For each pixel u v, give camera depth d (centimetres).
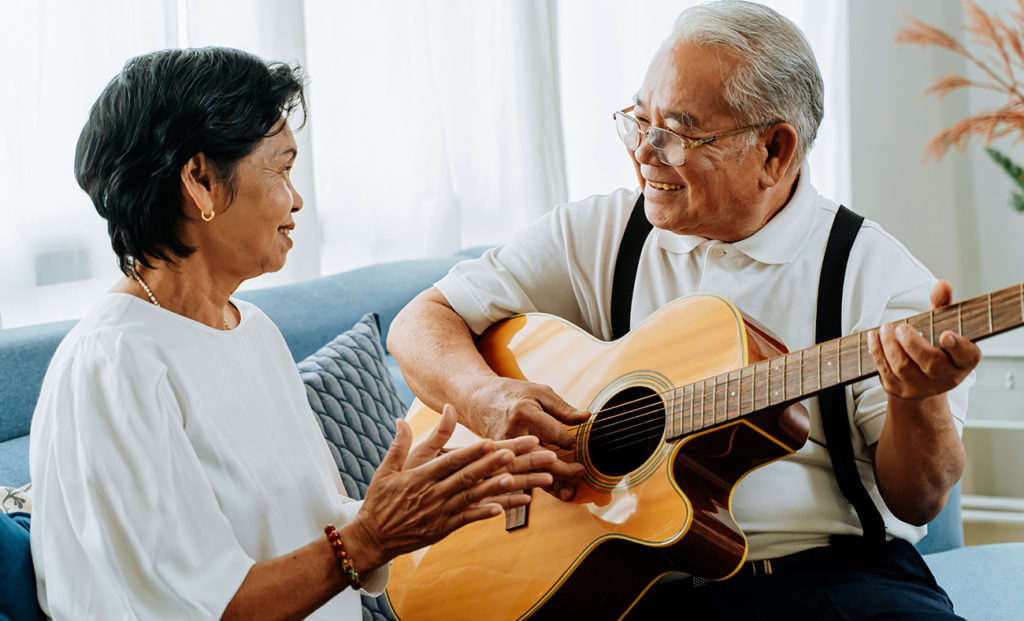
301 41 254
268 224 121
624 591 143
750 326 142
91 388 109
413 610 155
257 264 123
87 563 107
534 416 149
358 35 280
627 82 357
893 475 140
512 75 322
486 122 322
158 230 116
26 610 110
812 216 154
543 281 177
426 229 299
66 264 216
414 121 295
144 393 110
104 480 107
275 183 121
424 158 297
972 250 385
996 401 298
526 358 167
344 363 183
